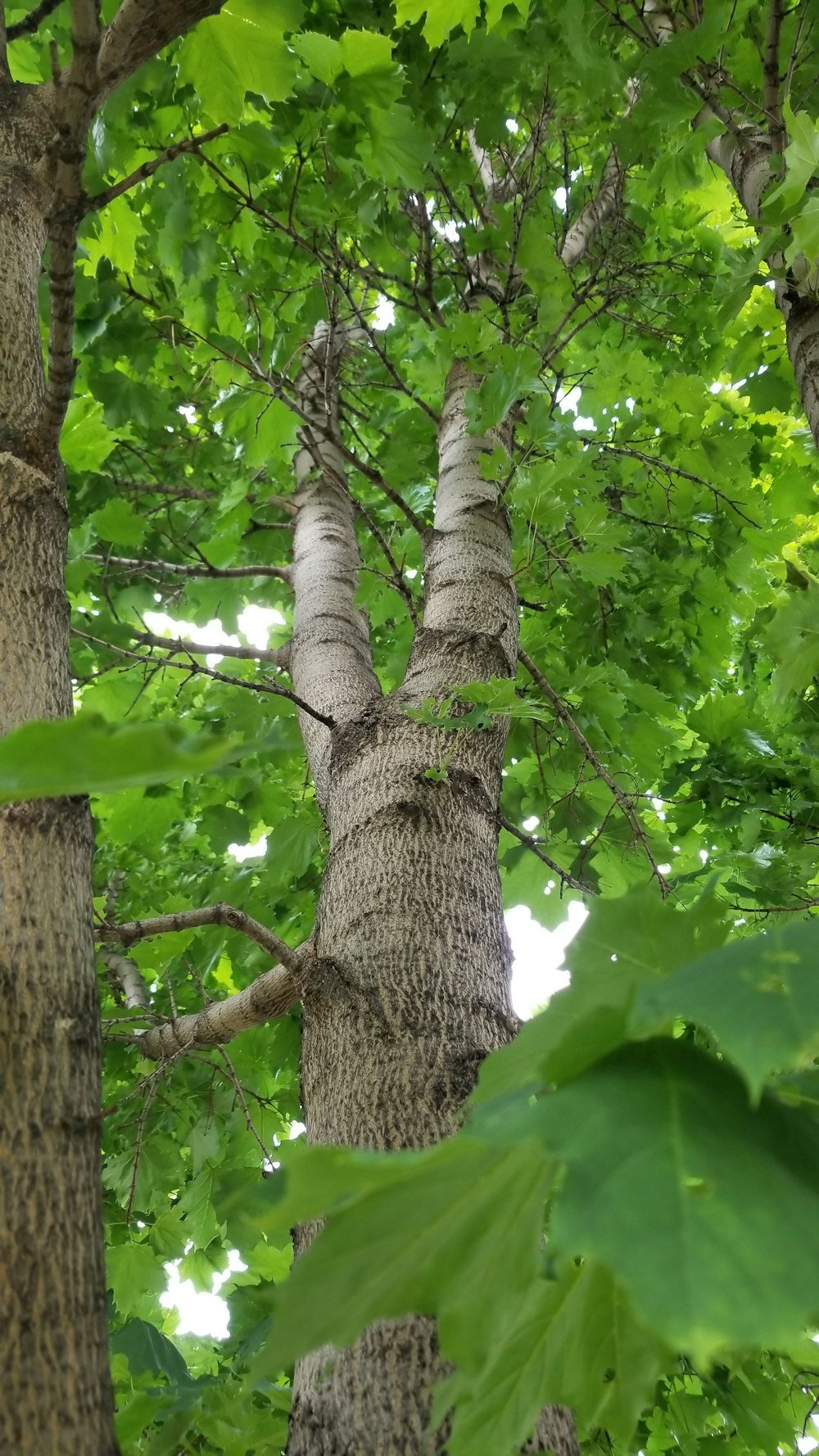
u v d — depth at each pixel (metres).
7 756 0.42
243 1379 2.28
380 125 3.23
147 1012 3.10
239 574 4.15
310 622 3.69
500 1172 0.57
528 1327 0.80
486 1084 0.67
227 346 3.97
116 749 0.43
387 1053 1.92
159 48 1.76
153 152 3.63
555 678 4.01
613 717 3.99
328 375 4.00
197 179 3.64
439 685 2.71
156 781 0.45
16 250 1.95
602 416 4.45
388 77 3.10
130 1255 3.49
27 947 1.29
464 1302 0.58
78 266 3.82
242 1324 3.10
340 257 3.59
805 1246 0.46
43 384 1.90
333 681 3.29
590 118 4.07
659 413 4.28
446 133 3.74
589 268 4.35
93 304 3.91
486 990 2.08
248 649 3.69
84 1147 1.20
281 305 3.69
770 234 2.28
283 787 4.85
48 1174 1.14
